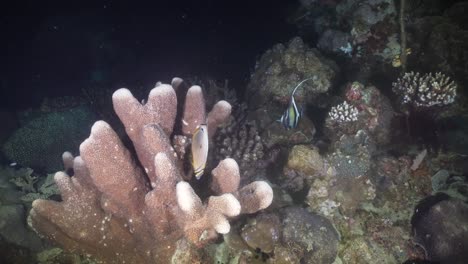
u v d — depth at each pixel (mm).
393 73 1565
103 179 577
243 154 1052
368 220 965
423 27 1599
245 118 1406
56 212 633
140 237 642
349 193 974
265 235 730
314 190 961
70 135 1949
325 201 961
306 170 980
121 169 582
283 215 829
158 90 663
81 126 2008
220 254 723
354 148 1043
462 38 1438
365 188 978
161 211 570
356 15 1757
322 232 848
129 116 632
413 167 1067
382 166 1061
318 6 2383
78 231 640
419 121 1197
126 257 665
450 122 1221
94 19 3844
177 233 612
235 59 2959
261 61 1670
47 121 1934
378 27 1688
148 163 643
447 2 1722
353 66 1725
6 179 1323
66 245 689
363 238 920
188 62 3191
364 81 1617
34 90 3172
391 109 1206
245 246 734
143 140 611
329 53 1894
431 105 1178
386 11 1702
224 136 1131
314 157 973
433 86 1167
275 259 730
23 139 1851
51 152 1877
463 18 1589
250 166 1067
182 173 714
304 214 853
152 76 3082
